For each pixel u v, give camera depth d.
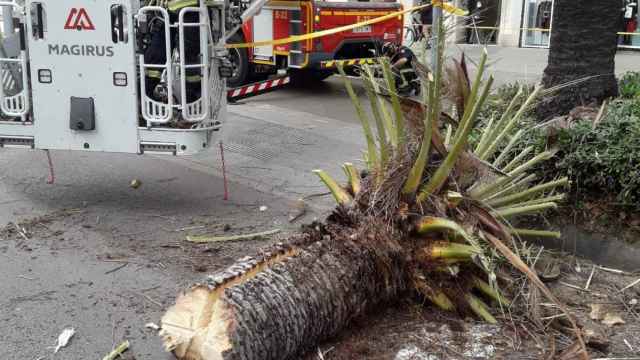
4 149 8.28
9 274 4.87
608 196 4.99
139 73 6.06
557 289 4.58
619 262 4.90
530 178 4.62
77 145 6.23
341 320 3.67
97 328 4.14
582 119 5.49
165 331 3.34
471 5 10.67
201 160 8.03
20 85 6.42
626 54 19.48
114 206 6.37
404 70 4.95
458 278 4.05
